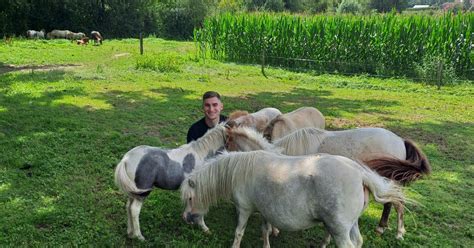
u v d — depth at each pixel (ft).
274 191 11.79
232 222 16.02
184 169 14.46
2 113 27.55
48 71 45.52
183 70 51.62
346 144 14.85
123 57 62.49
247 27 61.62
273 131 17.19
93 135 24.13
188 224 15.40
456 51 49.14
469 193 19.25
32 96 33.22
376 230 15.56
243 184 12.64
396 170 13.52
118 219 15.65
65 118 27.37
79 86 38.45
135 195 13.75
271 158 12.50
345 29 54.29
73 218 15.25
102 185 18.30
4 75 41.70
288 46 58.44
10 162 19.89
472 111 35.47
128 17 119.85
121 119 28.45
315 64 56.75
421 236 15.53
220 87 42.63
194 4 125.90
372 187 11.50
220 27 64.90
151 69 50.39
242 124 16.44
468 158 23.86
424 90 43.70
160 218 15.83
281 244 14.74
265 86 44.45
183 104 33.71
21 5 104.01
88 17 114.73
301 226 11.90
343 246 11.30
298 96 39.83
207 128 16.74
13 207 15.80
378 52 53.11
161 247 14.08
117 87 39.60
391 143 14.73
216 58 65.98
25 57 57.67
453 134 28.50
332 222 11.18
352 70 54.65
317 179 11.13
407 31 51.19
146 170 13.76
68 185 18.01
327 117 32.24
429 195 18.92
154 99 35.29
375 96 41.01
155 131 26.50
